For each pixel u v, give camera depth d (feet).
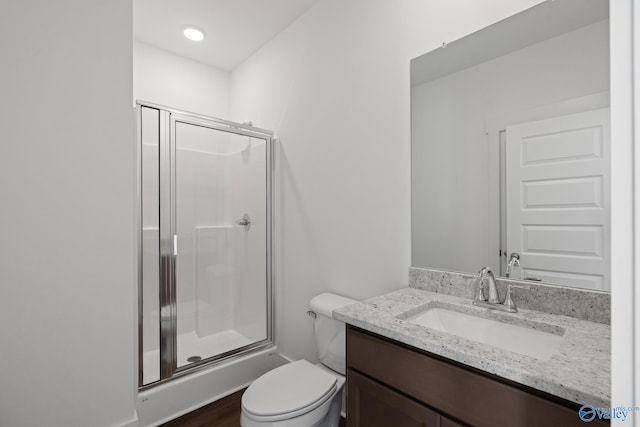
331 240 6.44
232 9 7.09
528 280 3.89
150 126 6.39
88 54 5.06
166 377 6.33
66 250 4.86
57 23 4.82
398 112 5.22
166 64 8.91
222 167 7.86
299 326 7.30
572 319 3.48
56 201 4.79
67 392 4.86
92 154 5.08
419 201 4.96
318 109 6.75
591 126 3.43
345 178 6.13
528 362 2.53
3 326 4.42
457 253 4.55
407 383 3.19
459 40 4.49
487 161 4.24
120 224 5.32
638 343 0.94
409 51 5.07
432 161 4.81
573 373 2.35
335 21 6.35
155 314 6.30
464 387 2.77
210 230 7.89
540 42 3.79
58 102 4.81
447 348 2.82
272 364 7.76
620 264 0.99
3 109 4.42
